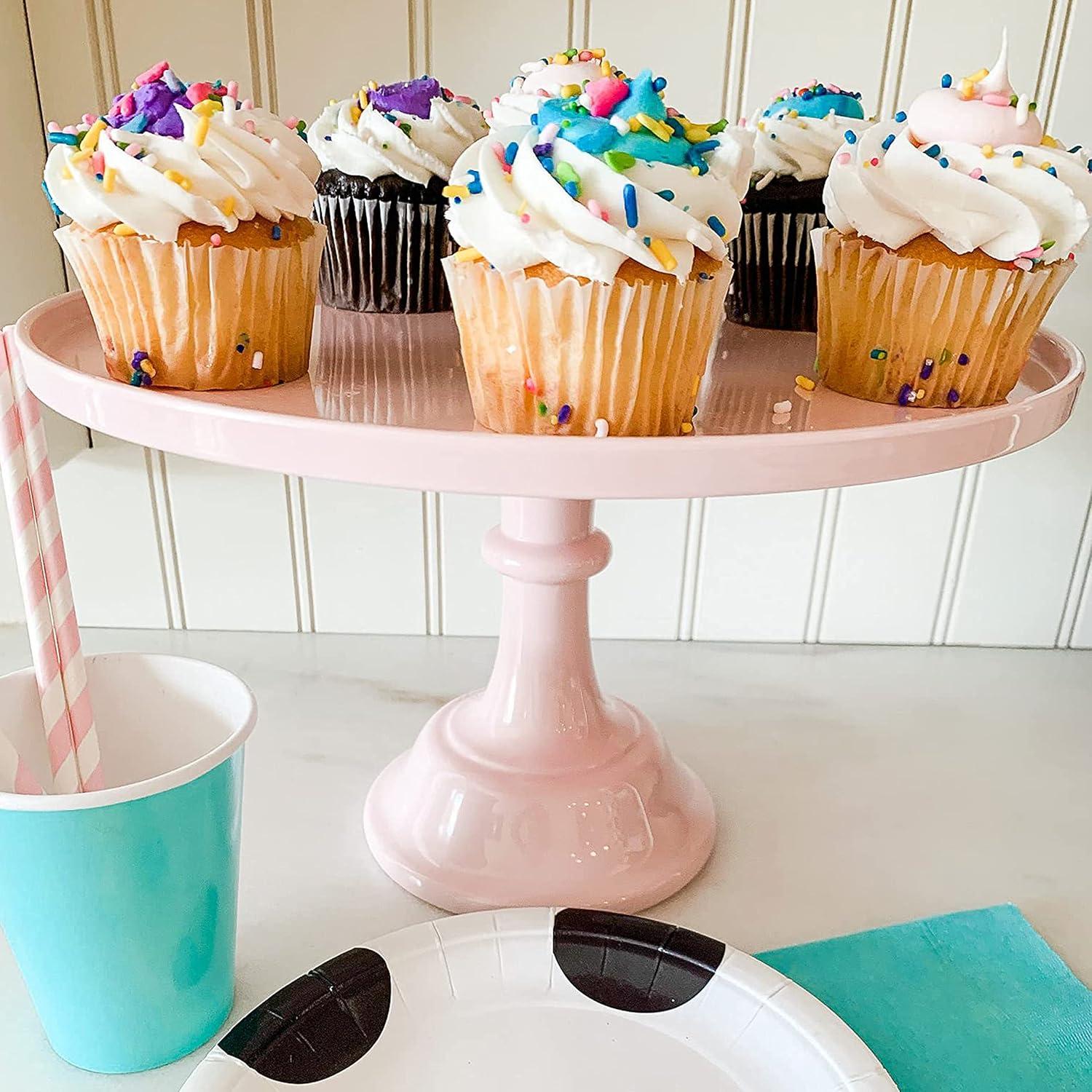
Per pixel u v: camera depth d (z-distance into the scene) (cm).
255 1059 34
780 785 47
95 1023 35
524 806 41
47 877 32
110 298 35
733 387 39
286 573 56
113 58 47
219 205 35
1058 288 37
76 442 52
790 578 56
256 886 42
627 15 47
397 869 41
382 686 53
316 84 48
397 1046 36
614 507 55
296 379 38
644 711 51
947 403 37
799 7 47
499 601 57
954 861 44
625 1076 35
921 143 38
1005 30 47
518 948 37
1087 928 41
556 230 32
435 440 30
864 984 38
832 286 38
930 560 56
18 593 56
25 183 47
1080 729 51
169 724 38
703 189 34
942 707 52
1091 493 54
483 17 47
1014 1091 35
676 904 41
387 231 44
